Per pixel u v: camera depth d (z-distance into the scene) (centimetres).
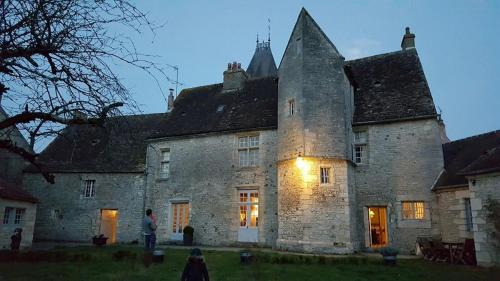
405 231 1447
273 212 1581
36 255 1090
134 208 1889
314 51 1545
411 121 1524
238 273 898
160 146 1939
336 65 1543
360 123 1584
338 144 1453
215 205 1716
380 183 1514
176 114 2073
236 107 1889
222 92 2067
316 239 1359
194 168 1812
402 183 1484
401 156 1509
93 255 1112
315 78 1511
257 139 1714
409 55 1798
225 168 1736
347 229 1367
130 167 1948
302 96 1488
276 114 1717
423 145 1487
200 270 636
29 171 2047
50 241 1922
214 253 1261
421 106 1527
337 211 1383
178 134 1877
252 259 1062
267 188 1617
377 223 1734
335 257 1083
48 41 464
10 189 1575
